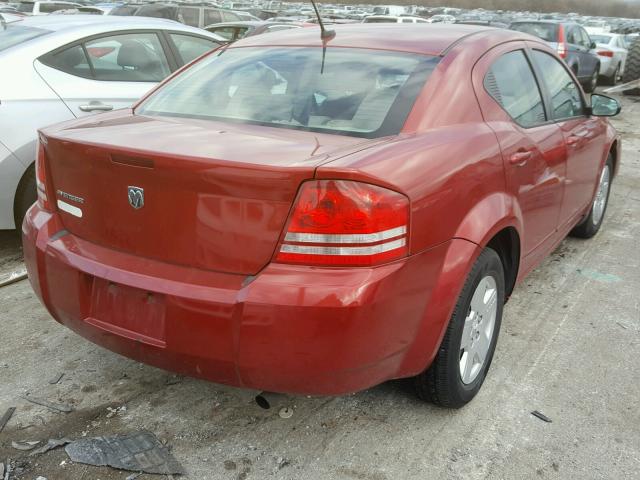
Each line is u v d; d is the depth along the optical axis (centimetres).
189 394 283
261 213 204
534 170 306
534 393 289
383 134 242
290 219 202
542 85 355
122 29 501
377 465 241
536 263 355
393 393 285
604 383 299
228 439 254
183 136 237
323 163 203
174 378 295
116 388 286
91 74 471
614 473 240
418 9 5797
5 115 412
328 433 258
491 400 283
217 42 580
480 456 247
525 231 308
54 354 313
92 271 233
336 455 246
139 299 226
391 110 253
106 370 300
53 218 256
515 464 243
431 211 222
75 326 247
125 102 481
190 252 217
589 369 311
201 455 245
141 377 295
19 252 449
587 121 411
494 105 290
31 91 431
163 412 270
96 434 255
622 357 323
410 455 247
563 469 241
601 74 1661
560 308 378
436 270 229
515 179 284
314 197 200
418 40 297
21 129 416
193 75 314
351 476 236
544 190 325
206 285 212
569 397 287
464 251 239
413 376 261
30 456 240
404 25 329
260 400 231
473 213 247
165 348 220
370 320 205
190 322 212
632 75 1420
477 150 256
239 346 207
